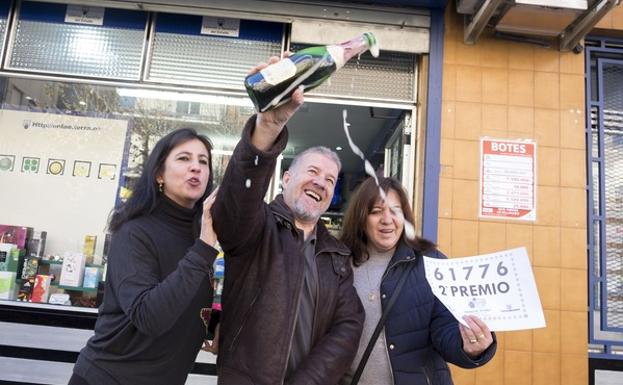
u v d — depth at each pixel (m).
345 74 4.07
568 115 3.91
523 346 3.58
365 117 4.53
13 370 3.57
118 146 4.06
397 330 1.78
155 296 1.38
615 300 3.82
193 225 1.70
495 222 3.75
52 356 3.59
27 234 3.93
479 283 1.52
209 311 1.63
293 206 1.69
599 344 3.69
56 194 4.00
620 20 3.99
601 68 4.12
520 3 3.55
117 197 3.99
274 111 1.32
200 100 4.08
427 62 3.97
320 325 1.62
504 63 3.95
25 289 3.79
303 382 1.49
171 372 1.55
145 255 1.55
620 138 4.08
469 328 1.44
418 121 4.01
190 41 4.06
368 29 3.94
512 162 3.83
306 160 1.73
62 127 4.08
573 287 3.68
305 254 1.66
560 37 3.97
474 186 3.78
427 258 1.62
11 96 4.10
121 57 4.05
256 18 3.95
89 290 3.81
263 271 1.51
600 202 3.93
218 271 3.31
